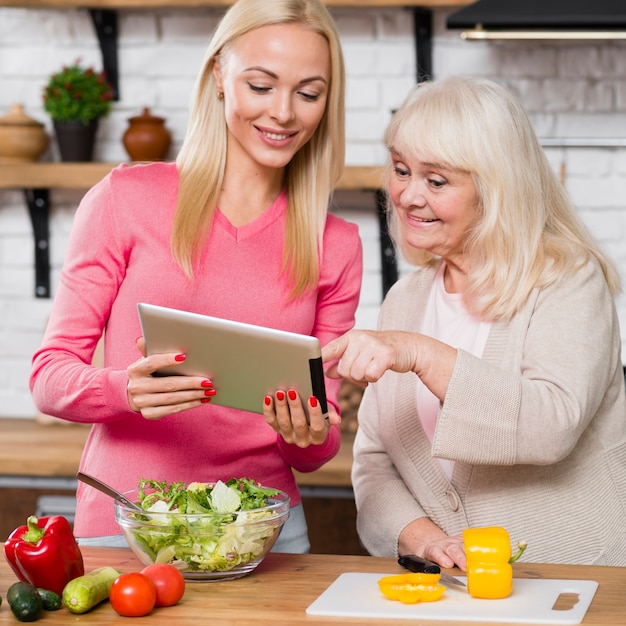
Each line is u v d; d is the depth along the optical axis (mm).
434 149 1769
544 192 1892
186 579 1564
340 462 2922
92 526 1877
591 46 3299
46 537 1497
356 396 3268
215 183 1896
